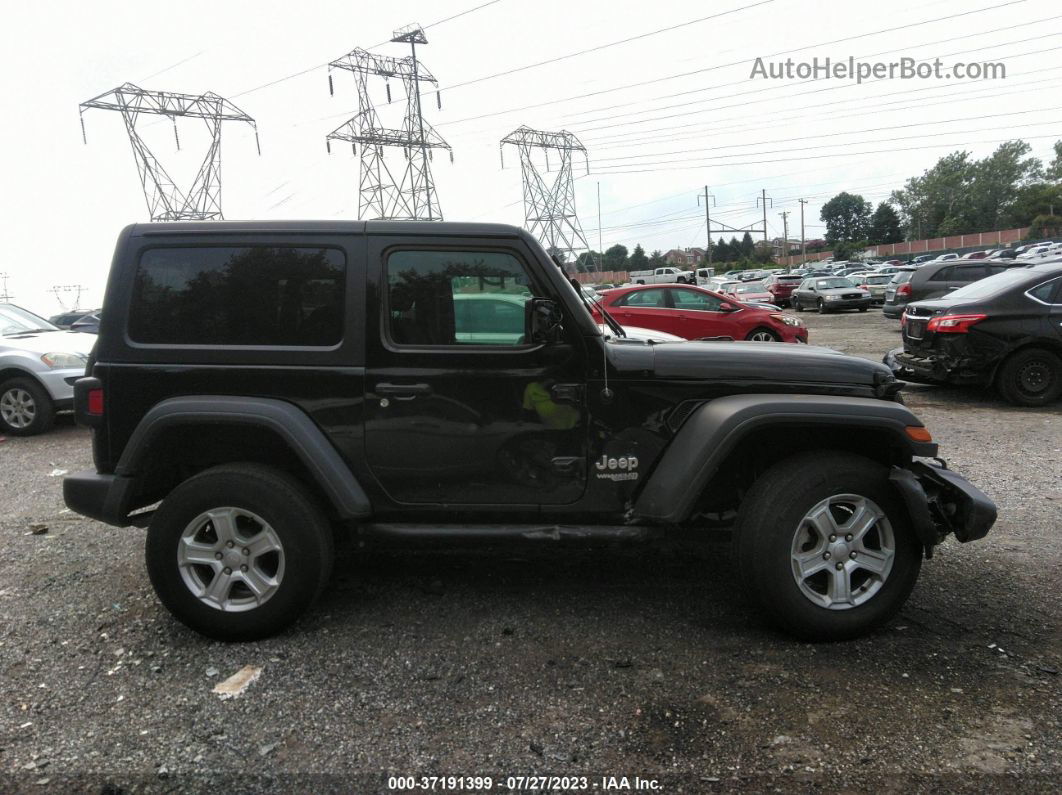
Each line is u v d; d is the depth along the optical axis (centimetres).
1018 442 714
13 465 716
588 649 332
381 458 342
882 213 12256
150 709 290
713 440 325
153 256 347
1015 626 348
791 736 267
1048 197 9812
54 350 864
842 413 327
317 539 338
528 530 344
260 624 338
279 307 343
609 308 1312
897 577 333
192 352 342
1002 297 889
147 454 337
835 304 2866
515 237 341
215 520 336
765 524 325
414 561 438
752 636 343
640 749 261
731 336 1313
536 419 341
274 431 333
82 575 427
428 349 339
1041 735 264
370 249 342
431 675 312
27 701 297
